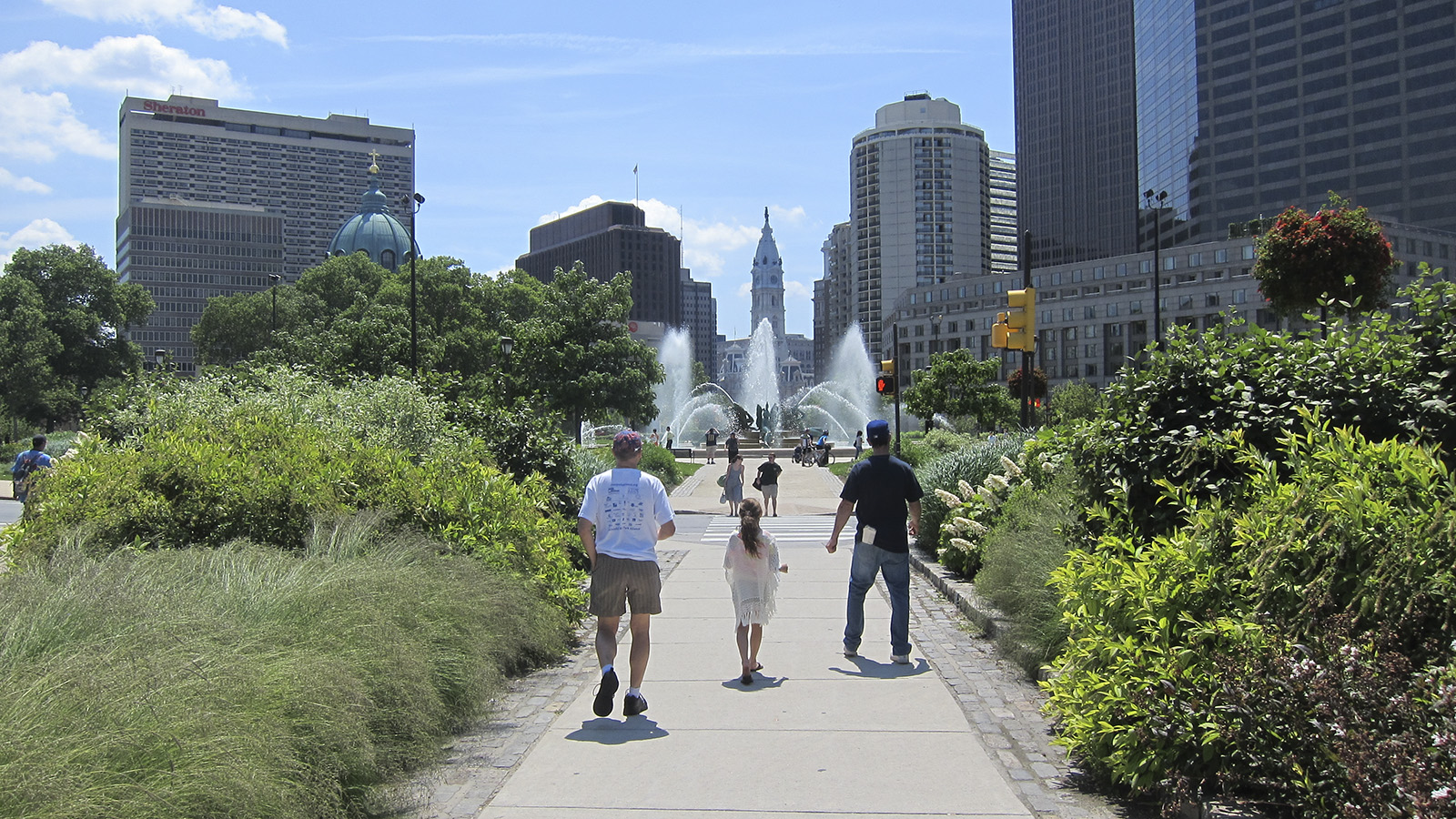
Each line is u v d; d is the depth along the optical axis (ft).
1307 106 316.81
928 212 625.41
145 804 12.17
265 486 29.19
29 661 14.89
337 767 15.57
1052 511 33.40
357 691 16.88
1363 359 21.61
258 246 612.70
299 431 35.37
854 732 20.76
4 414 234.58
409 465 32.45
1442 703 12.35
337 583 20.90
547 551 31.91
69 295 268.21
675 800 16.71
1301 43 317.63
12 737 12.05
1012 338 57.00
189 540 28.32
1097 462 23.81
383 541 27.35
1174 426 22.54
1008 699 23.59
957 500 44.65
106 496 29.04
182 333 594.65
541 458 49.67
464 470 35.19
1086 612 19.12
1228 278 331.16
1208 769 15.56
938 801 16.60
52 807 11.42
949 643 30.40
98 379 262.67
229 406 50.26
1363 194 304.50
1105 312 377.91
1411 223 293.64
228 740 13.69
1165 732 15.62
